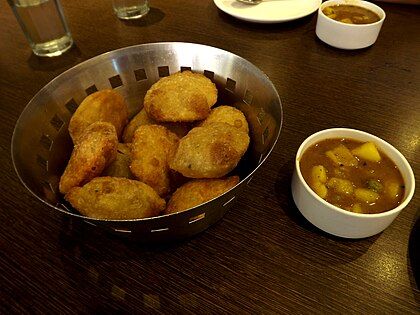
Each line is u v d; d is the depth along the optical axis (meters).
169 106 0.30
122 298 0.22
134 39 0.45
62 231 0.26
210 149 0.25
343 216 0.22
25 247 0.25
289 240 0.25
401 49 0.42
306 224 0.26
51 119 0.28
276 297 0.22
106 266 0.24
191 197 0.24
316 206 0.23
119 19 0.49
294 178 0.25
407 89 0.37
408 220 0.25
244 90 0.30
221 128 0.27
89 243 0.25
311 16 0.48
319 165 0.25
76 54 0.44
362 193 0.24
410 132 0.32
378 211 0.23
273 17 0.46
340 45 0.41
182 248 0.24
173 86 0.30
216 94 0.31
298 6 0.48
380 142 0.25
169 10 0.51
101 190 0.23
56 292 0.22
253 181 0.28
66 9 0.52
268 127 0.25
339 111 0.34
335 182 0.24
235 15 0.45
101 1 0.54
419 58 0.41
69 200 0.24
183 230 0.22
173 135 0.30
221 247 0.24
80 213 0.24
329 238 0.25
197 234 0.25
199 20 0.48
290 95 0.36
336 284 0.22
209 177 0.25
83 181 0.25
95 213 0.23
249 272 0.23
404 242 0.24
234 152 0.25
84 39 0.46
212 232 0.25
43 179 0.24
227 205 0.23
